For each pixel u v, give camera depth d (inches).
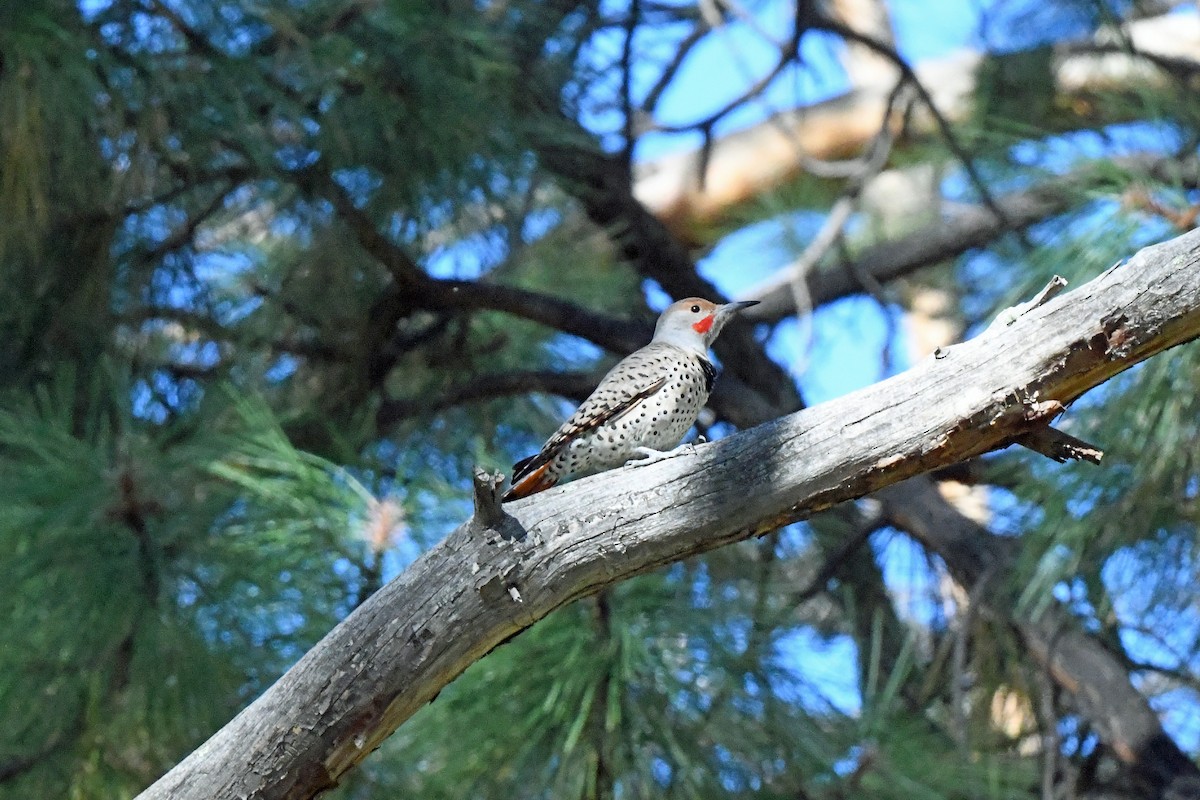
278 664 295.1
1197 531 356.2
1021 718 427.5
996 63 509.0
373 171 391.5
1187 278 208.4
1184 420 335.9
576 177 481.4
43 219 335.0
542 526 228.8
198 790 229.0
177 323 410.3
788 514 225.8
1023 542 387.9
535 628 308.2
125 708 295.3
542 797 310.3
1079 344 211.5
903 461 219.9
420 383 483.2
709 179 700.0
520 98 422.9
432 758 314.2
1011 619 407.8
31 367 384.2
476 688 307.9
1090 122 486.6
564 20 455.8
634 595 318.0
